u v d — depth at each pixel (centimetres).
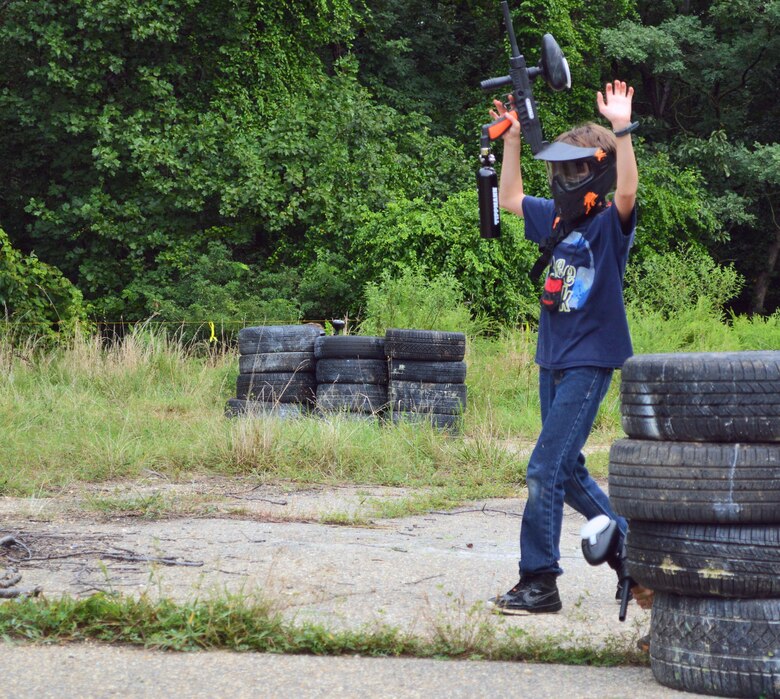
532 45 3591
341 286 2775
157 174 2878
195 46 3092
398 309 2180
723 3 3831
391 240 2623
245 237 3009
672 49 3766
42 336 2061
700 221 3534
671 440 442
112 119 2927
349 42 3431
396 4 3712
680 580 426
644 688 432
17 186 3188
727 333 2383
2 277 2127
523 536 565
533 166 3266
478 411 1717
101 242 2977
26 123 2900
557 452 554
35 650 466
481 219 601
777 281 4419
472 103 3781
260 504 973
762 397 426
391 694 412
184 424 1451
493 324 2564
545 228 580
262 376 1574
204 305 2627
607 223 545
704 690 424
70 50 2841
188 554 707
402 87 3784
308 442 1248
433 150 3266
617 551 511
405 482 1148
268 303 2675
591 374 549
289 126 3003
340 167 2988
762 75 4094
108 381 1792
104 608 502
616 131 528
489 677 439
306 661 458
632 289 2559
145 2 2861
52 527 815
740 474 420
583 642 493
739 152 3769
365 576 644
